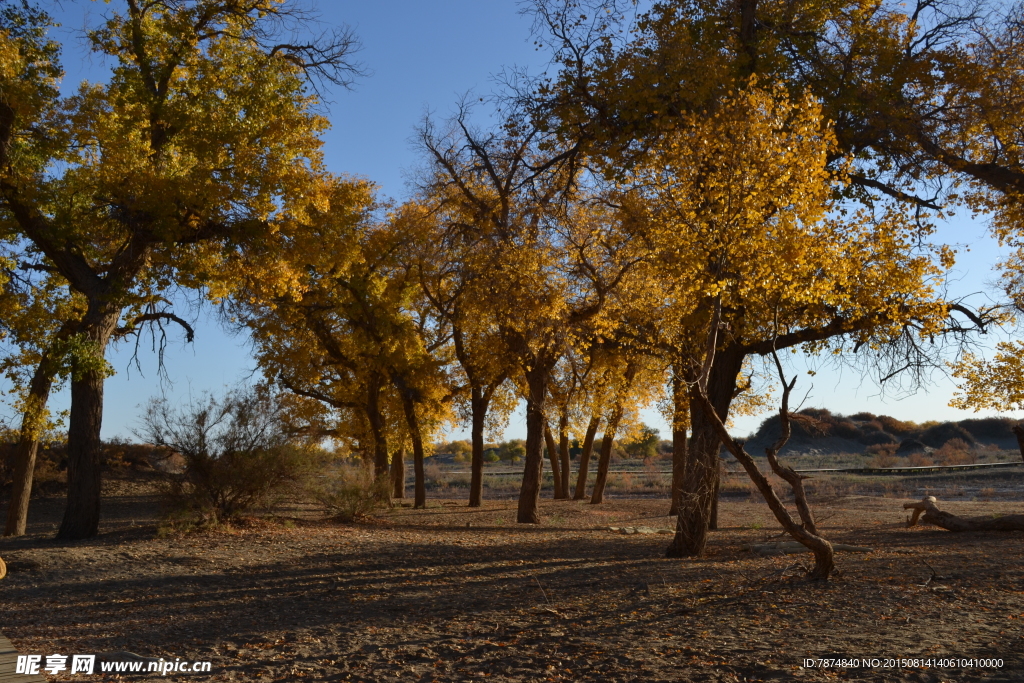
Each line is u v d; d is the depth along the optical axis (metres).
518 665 6.26
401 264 24.50
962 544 14.75
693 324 12.77
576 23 13.23
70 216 15.07
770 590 9.08
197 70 16.70
